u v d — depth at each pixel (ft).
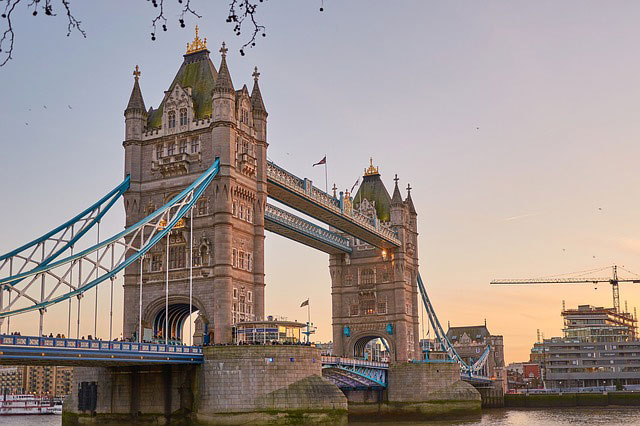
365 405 447.01
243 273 303.27
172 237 301.43
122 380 281.74
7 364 237.45
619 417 449.48
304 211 391.86
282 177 346.95
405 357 469.57
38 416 569.64
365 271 493.36
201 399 264.93
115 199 301.63
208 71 323.37
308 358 273.75
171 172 307.58
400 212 491.72
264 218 351.05
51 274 229.25
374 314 484.33
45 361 227.81
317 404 265.34
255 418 259.39
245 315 301.43
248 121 319.06
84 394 288.92
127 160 315.17
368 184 514.68
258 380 262.88
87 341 219.20
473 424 393.29
